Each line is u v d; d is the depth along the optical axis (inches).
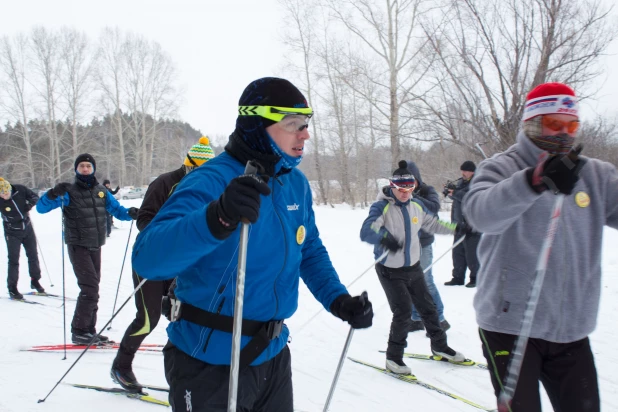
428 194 199.5
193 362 65.2
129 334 132.6
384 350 173.2
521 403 72.9
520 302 76.1
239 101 67.5
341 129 956.0
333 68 775.7
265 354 67.9
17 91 1550.2
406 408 126.8
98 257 189.9
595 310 76.9
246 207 52.0
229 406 58.8
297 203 71.5
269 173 66.4
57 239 524.7
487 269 81.0
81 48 1573.6
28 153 1579.7
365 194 955.3
